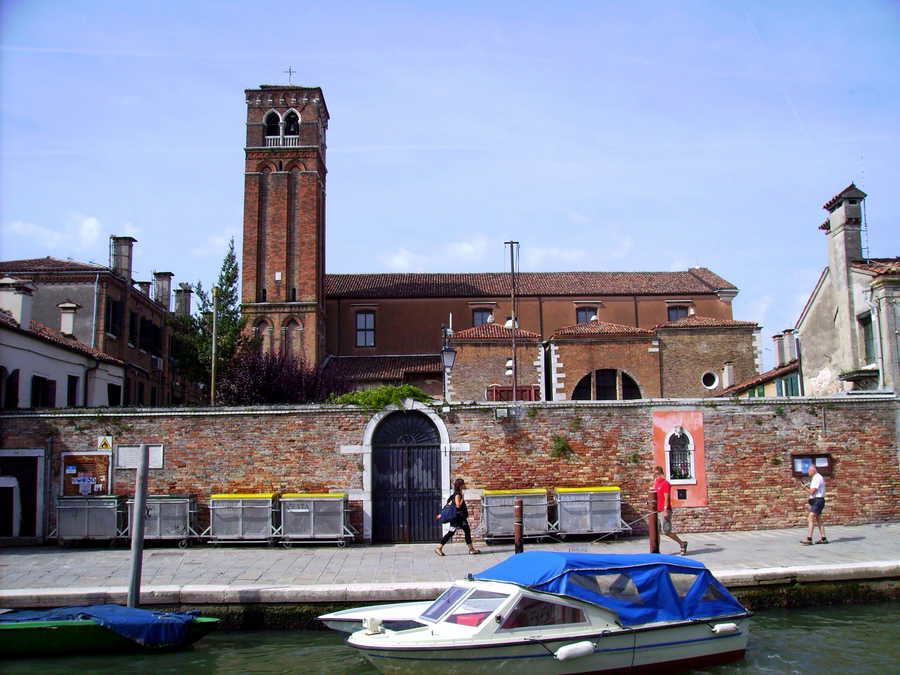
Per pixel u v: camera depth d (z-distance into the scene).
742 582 15.45
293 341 44.62
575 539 19.95
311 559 17.78
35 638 12.91
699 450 20.91
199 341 39.16
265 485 20.17
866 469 21.38
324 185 49.62
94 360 29.52
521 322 48.28
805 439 21.27
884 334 23.55
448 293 48.28
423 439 20.47
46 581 15.59
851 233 25.86
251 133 46.34
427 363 45.28
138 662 12.86
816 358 27.84
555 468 20.48
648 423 20.84
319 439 20.28
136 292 36.88
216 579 15.62
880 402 21.55
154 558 18.02
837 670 12.34
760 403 21.17
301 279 45.09
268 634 14.30
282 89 46.62
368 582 15.21
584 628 11.94
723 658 12.73
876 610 15.43
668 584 12.77
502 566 13.13
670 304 49.09
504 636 11.52
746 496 20.94
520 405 20.52
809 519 18.81
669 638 12.39
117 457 20.27
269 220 45.75
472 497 20.22
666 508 17.83
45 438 20.33
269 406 20.33
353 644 11.67
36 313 32.62
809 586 15.70
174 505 19.56
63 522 19.50
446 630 11.79
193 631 13.45
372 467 20.23
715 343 37.88
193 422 20.36
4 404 23.16
